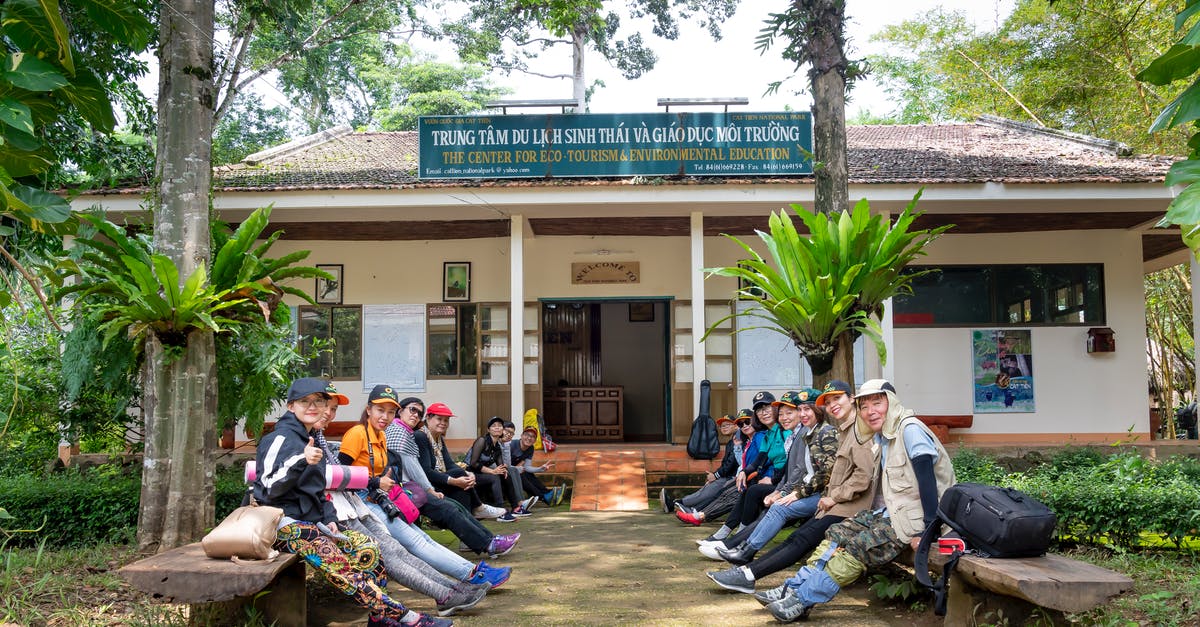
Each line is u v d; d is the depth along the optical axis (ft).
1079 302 42.22
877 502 16.24
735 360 42.16
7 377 26.63
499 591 17.66
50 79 11.47
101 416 28.37
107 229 19.72
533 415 37.37
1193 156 12.70
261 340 25.12
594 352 49.83
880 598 16.89
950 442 40.78
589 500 31.83
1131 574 18.11
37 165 12.67
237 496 24.73
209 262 20.86
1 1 12.25
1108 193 34.65
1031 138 46.80
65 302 28.60
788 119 36.04
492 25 52.85
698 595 17.34
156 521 19.99
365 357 43.09
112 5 14.12
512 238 37.63
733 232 42.70
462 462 32.09
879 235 20.10
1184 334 72.02
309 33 44.50
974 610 14.05
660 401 54.39
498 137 36.45
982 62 61.21
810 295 20.03
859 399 15.71
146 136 36.60
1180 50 12.16
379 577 14.52
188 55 20.48
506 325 43.16
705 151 36.11
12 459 29.43
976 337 42.01
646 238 43.29
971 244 42.29
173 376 19.99
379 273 43.34
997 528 13.42
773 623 15.29
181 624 14.40
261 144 65.72
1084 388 41.86
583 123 36.37
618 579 18.79
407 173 38.83
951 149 43.88
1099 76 48.98
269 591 14.55
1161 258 49.01
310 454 13.92
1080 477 25.66
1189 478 25.36
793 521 19.85
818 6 22.30
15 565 18.13
